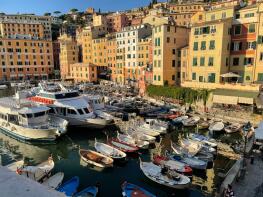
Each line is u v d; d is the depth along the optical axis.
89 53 114.25
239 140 33.81
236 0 65.38
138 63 86.88
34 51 120.38
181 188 21.52
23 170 21.86
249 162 23.09
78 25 190.25
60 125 37.28
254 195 17.78
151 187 22.80
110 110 49.97
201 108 49.62
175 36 63.03
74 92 44.06
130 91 73.88
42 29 155.75
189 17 113.38
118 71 97.38
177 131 40.06
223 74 47.94
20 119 37.12
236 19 50.38
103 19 125.38
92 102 47.06
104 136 38.31
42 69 123.69
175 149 29.67
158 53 62.97
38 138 35.09
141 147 31.31
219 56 49.72
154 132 36.47
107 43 101.56
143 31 86.88
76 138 37.72
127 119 46.09
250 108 42.69
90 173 25.62
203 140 32.81
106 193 21.72
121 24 135.50
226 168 26.16
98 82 102.94
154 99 59.78
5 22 144.62
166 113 47.50
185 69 62.53
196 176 25.12
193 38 54.12
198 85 52.38
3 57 112.44
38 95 44.97
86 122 38.94
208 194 21.47
